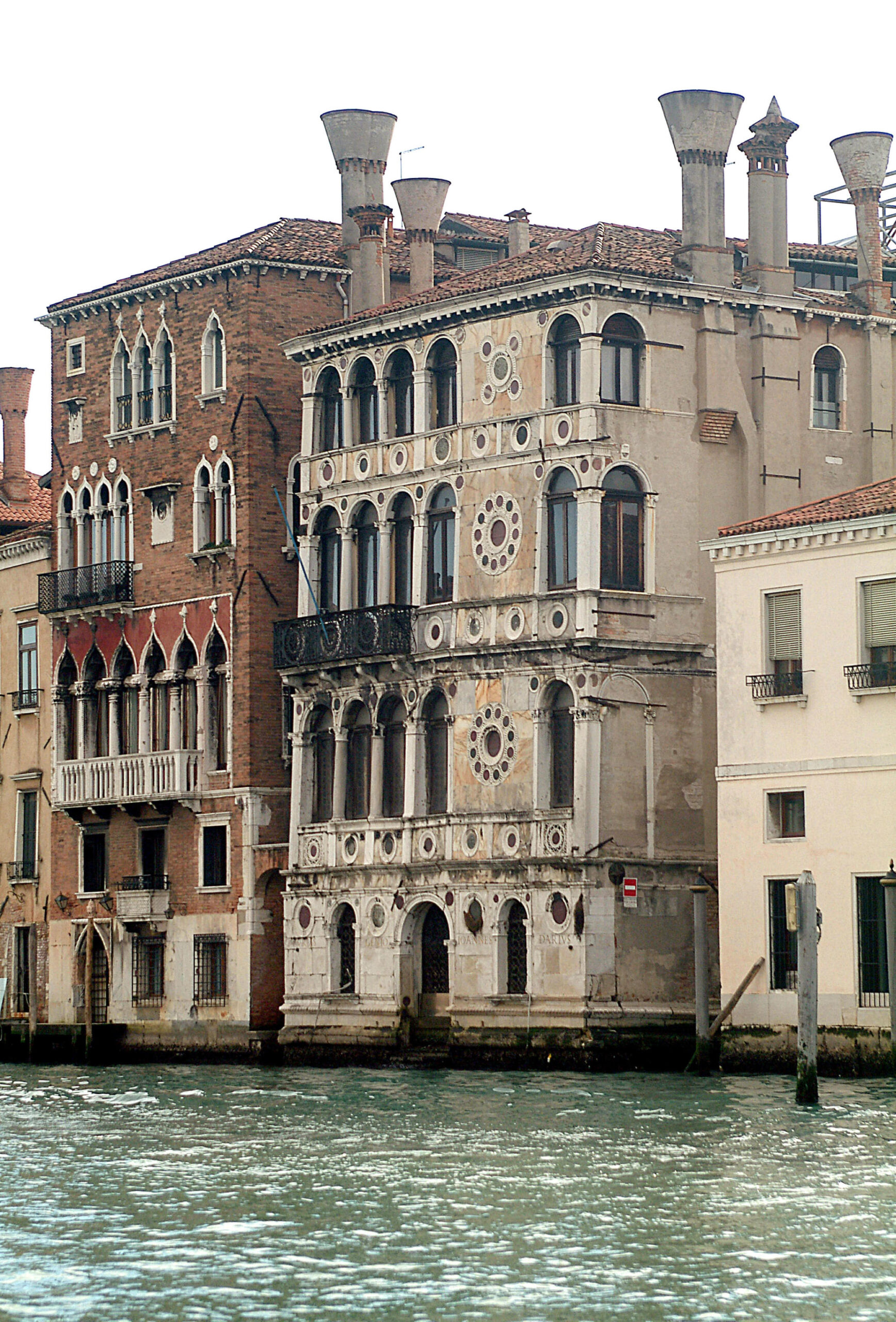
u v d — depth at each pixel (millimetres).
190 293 92500
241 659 89000
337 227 94875
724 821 70625
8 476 111625
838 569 68562
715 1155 49969
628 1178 47156
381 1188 46719
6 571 103125
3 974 101562
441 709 80875
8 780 102312
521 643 77062
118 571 94688
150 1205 45438
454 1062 77812
